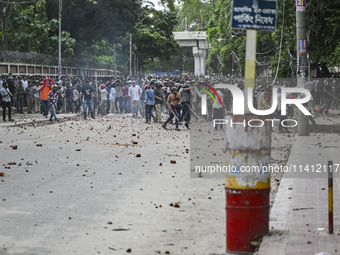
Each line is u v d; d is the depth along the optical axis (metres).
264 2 9.12
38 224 11.35
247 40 9.18
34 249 9.61
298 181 15.50
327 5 42.78
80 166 19.38
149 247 9.86
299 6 29.55
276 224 10.64
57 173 17.78
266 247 8.95
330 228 9.88
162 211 12.68
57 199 13.82
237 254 9.34
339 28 42.56
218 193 14.84
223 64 118.19
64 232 10.78
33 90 52.19
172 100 36.00
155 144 27.02
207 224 11.53
